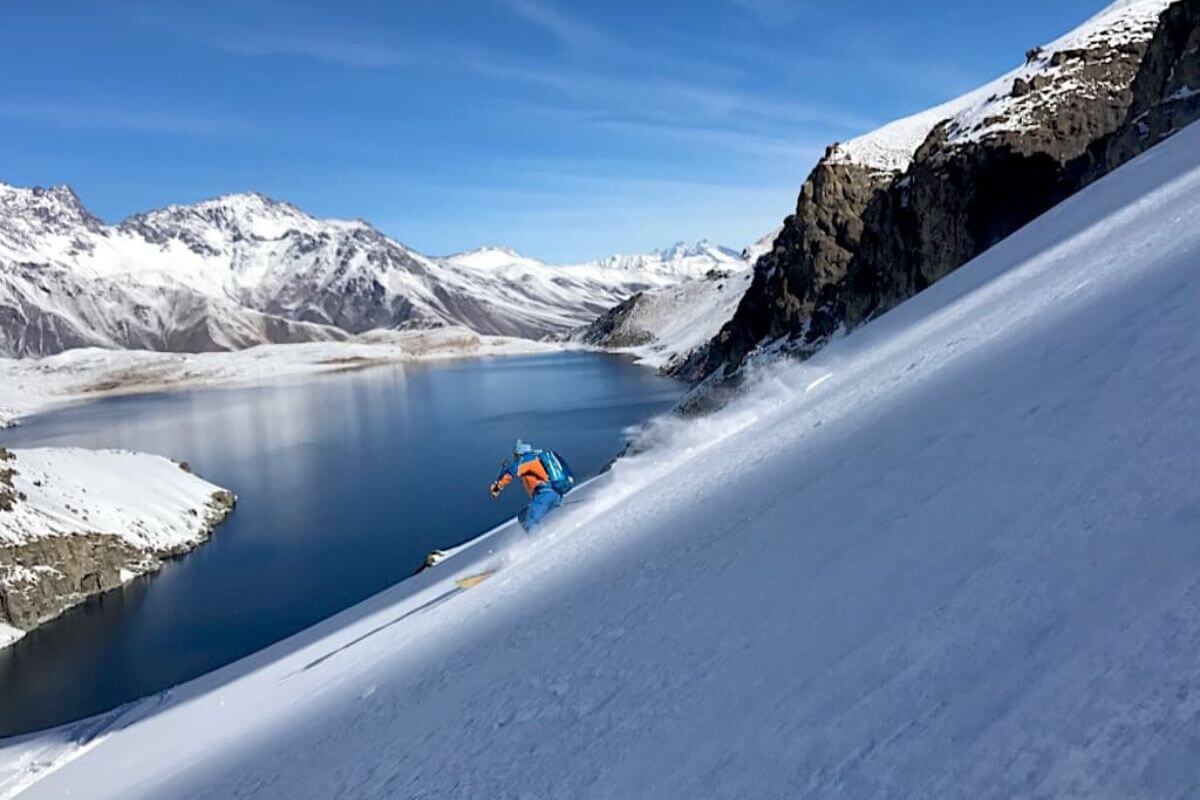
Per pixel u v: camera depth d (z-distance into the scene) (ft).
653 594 14.67
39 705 80.12
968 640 6.91
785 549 12.62
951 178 120.98
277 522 138.41
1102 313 15.57
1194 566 5.98
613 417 214.48
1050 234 42.86
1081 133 114.52
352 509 142.00
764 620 10.33
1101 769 4.69
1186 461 7.59
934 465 12.17
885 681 7.06
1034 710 5.52
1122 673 5.36
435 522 129.70
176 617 100.32
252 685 37.65
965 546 8.73
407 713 16.46
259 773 19.04
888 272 130.72
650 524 22.66
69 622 101.91
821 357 55.47
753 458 24.41
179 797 21.99
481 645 19.03
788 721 7.38
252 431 253.85
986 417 13.00
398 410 280.31
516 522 48.88
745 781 6.84
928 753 5.77
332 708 22.07
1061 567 7.13
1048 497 8.64
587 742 9.82
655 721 9.34
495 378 391.24
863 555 10.35
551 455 36.14
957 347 23.65
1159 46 95.81
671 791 7.45
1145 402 9.56
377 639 30.53
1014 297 27.40
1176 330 11.34
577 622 15.78
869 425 18.84
